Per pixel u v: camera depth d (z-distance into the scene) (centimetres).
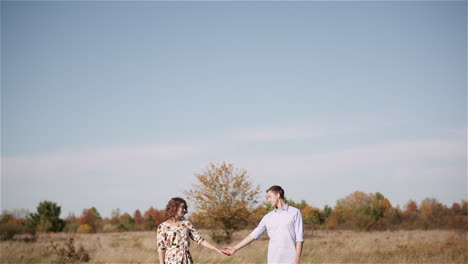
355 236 3080
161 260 616
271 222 623
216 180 2439
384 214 4484
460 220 2553
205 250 1633
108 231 5669
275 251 610
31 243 2342
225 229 2458
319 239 2641
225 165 2472
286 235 608
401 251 1591
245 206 2430
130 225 5962
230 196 2444
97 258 1507
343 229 4375
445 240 2105
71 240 1550
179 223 630
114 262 1448
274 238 615
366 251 1620
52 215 4284
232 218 2409
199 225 2748
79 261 1462
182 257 615
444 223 3406
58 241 2603
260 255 1535
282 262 604
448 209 3472
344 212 4656
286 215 616
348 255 1505
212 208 2420
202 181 2448
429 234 2797
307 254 1541
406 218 4316
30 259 1548
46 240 2680
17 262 1474
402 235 2944
